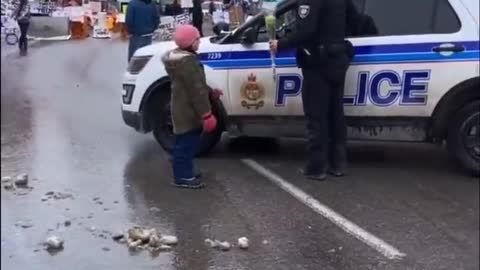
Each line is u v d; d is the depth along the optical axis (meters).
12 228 5.52
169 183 6.78
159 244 5.23
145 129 7.68
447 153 8.09
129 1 7.54
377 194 6.54
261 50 7.11
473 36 6.74
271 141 8.52
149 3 7.59
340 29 6.46
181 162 6.60
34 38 7.07
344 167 7.06
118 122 9.70
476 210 6.16
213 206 6.13
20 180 6.68
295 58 6.99
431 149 8.31
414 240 5.47
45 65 10.44
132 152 8.01
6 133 8.74
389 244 5.38
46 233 5.44
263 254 5.12
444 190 6.70
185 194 6.46
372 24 6.86
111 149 8.15
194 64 6.35
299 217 5.89
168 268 4.86
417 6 6.83
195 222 5.74
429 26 6.82
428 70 6.78
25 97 10.54
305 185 6.76
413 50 6.78
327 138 6.85
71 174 7.06
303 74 6.65
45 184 6.70
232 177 7.00
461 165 7.10
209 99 6.91
